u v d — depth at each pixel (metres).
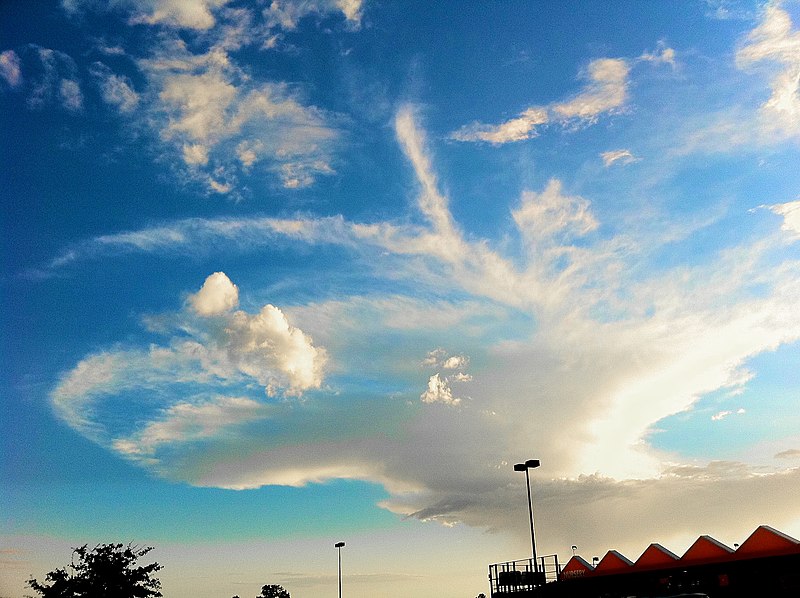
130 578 47.25
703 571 38.44
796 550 33.59
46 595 45.41
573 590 47.78
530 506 51.72
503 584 53.06
